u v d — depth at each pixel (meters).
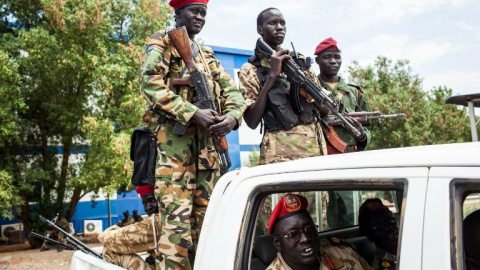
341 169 1.47
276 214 1.97
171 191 2.62
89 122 12.58
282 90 3.62
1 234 17.69
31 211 15.63
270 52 3.59
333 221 2.84
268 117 3.66
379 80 17.41
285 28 3.94
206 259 1.77
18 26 15.20
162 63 2.74
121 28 14.29
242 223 1.70
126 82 13.59
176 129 2.63
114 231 2.82
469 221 1.39
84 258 2.79
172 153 2.65
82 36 12.68
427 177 1.26
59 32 12.95
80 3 12.56
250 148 19.30
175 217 2.59
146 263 2.78
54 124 14.73
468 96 3.80
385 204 2.36
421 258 1.20
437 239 1.18
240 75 3.79
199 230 2.85
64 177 14.99
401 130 15.02
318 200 2.90
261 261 2.22
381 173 1.36
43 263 11.38
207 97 2.74
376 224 2.35
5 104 12.30
